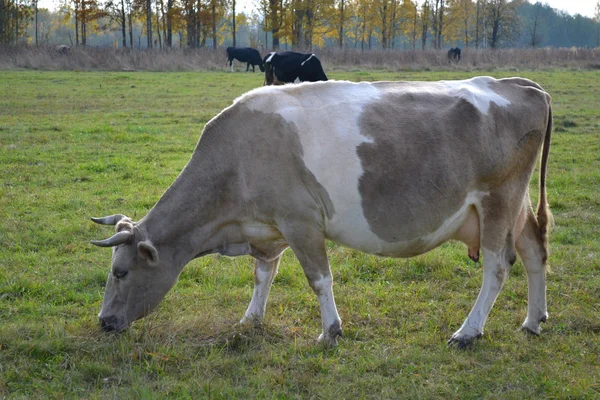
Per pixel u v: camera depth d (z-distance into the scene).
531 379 4.53
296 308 5.87
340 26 60.88
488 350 5.00
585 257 7.03
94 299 6.03
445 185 4.91
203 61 37.94
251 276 6.63
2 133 14.02
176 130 14.56
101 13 54.31
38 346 4.82
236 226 5.10
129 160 11.55
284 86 5.15
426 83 5.35
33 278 6.43
